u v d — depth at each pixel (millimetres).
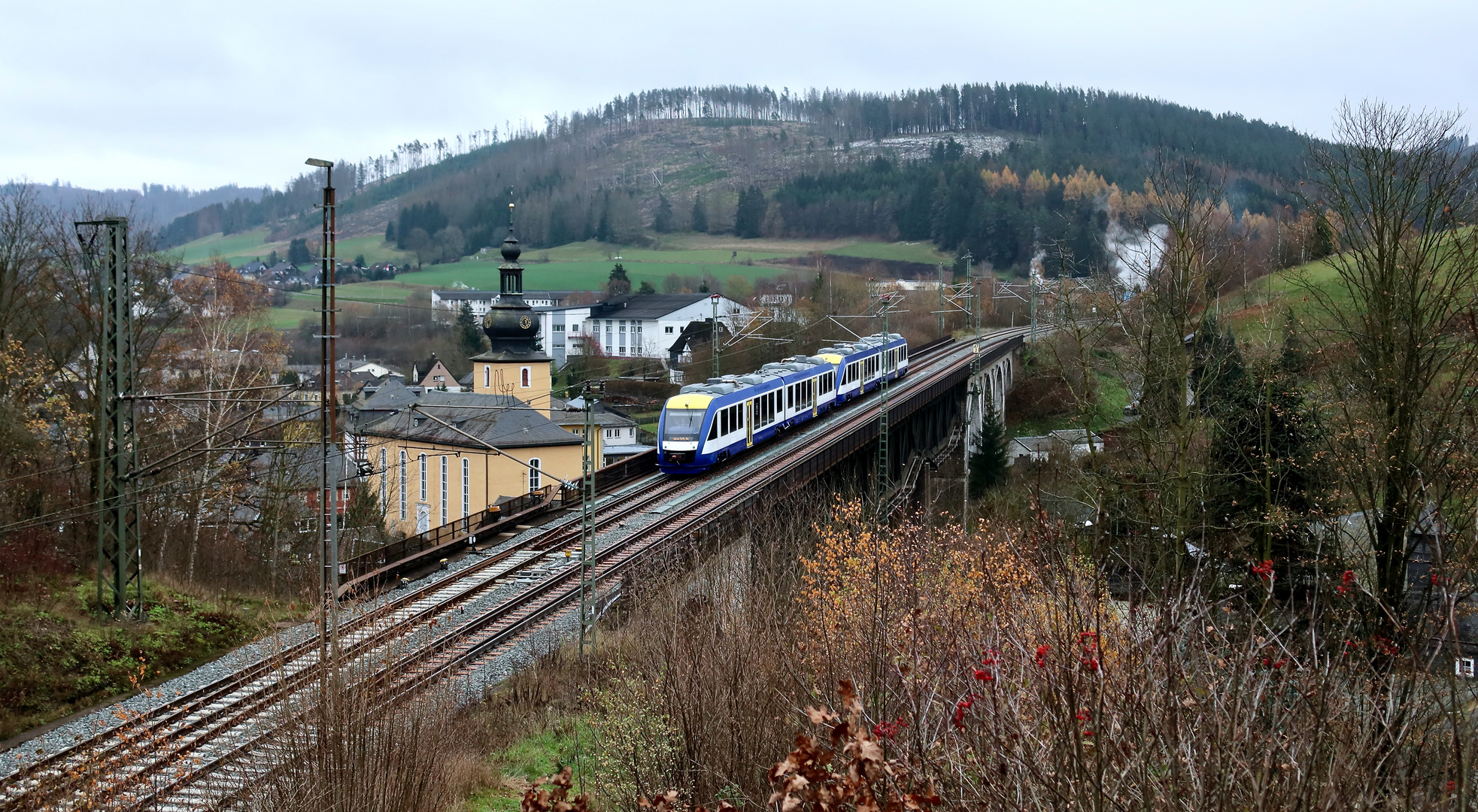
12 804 17734
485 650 26656
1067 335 39594
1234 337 31719
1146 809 8125
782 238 189375
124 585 30625
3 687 25172
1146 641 9477
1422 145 21031
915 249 165750
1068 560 10578
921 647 11891
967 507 45156
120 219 31094
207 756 19984
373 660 17984
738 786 14836
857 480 49812
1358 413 21859
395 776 16234
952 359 84125
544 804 9070
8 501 34375
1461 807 7164
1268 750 7867
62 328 43812
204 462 42688
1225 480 28531
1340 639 10672
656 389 94500
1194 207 28078
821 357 60531
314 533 46000
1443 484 19375
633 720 17281
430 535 38906
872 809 7371
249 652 27797
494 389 77250
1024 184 162500
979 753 9336
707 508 37625
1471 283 19797
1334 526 21562
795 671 14945
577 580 31672
